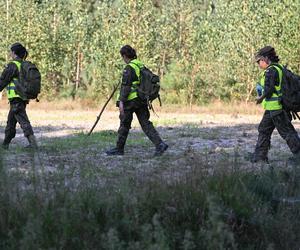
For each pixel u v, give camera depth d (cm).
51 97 13262
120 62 12825
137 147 4669
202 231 1934
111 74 12862
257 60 3678
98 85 12962
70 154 4081
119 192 2191
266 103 3603
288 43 11881
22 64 4184
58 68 13825
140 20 12862
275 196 2406
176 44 13662
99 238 1914
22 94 4153
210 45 13025
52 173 2673
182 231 2055
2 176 2130
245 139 5469
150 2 12988
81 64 14388
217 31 13075
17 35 13238
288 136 3550
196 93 12988
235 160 2716
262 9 12419
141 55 12744
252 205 2227
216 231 1866
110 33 13038
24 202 2055
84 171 2405
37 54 13362
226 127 6931
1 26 13288
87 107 11612
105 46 12925
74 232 1931
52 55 13700
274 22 12206
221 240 1856
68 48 14225
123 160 3525
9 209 2017
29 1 13475
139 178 2436
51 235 1897
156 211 2141
